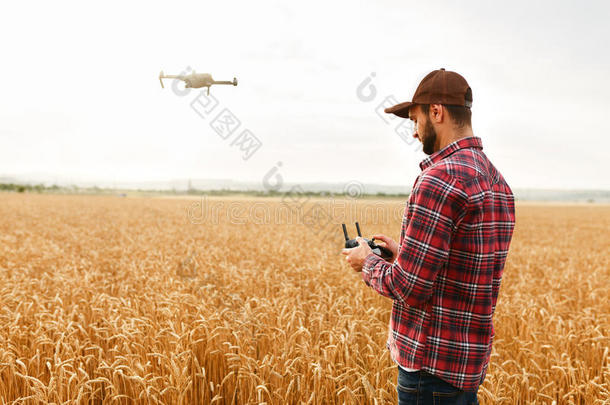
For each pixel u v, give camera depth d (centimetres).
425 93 185
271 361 346
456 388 179
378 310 519
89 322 495
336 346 358
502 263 183
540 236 1969
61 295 562
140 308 497
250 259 953
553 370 378
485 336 175
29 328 436
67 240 1314
